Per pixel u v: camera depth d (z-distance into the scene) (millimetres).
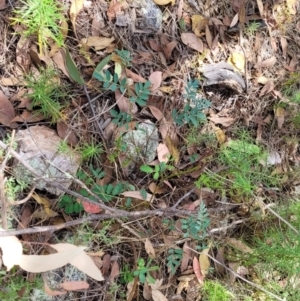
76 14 462
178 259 495
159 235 479
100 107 472
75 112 453
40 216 421
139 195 467
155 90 499
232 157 527
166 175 493
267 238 524
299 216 514
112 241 449
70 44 464
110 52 483
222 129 549
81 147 442
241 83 559
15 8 436
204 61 546
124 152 471
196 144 522
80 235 432
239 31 577
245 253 528
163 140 497
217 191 530
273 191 562
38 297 417
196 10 550
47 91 425
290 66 617
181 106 515
